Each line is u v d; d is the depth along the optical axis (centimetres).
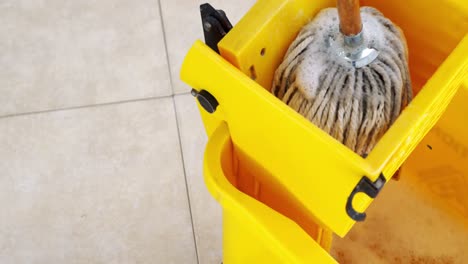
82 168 129
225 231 78
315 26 61
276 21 61
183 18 147
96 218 124
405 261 89
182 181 127
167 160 130
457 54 56
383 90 58
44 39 146
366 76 58
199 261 119
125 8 149
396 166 56
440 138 77
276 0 61
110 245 122
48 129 134
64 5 150
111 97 137
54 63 143
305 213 68
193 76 61
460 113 70
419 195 89
